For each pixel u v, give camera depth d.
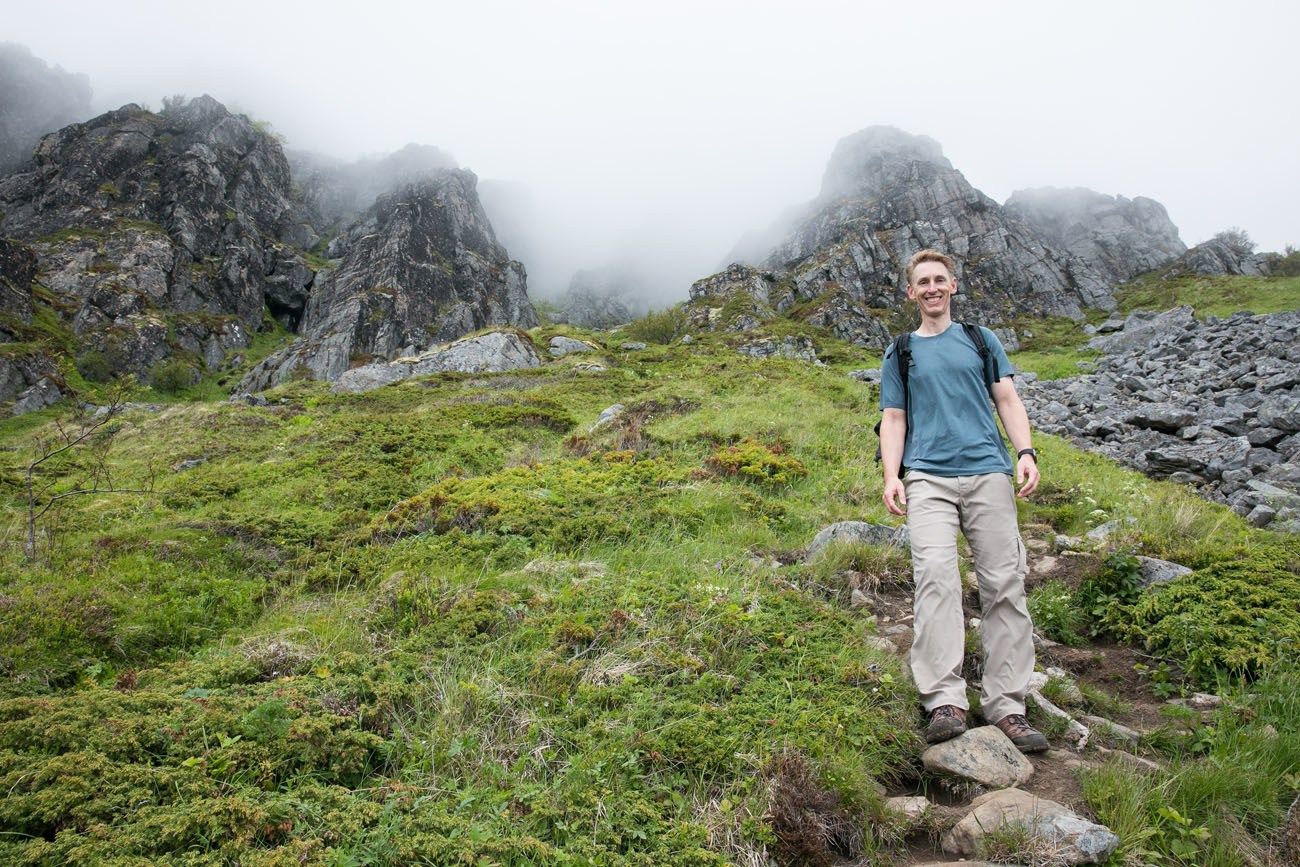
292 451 13.10
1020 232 100.25
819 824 2.89
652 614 4.59
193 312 80.25
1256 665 4.02
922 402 3.87
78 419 12.16
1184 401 15.08
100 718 3.32
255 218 104.62
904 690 3.81
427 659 4.06
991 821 2.82
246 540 7.76
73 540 7.73
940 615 3.61
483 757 3.22
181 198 90.31
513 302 113.00
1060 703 3.96
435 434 13.54
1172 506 7.63
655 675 3.90
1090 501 7.67
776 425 11.91
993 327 76.31
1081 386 18.81
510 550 6.40
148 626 5.31
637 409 14.73
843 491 8.50
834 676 3.93
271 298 94.12
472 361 39.28
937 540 3.67
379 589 5.46
